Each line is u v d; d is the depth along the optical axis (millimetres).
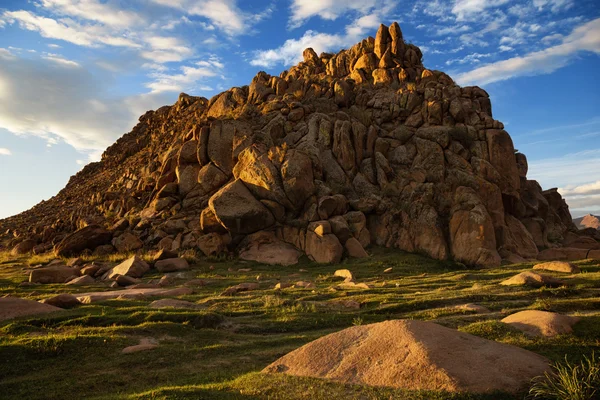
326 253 31094
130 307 15648
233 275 27266
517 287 17906
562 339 9375
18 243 44750
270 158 35812
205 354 10953
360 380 7594
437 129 39000
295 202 34281
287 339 12250
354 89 47844
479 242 30609
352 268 28781
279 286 21438
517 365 7590
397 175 38219
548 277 18094
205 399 7219
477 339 8594
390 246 33906
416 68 50719
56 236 44938
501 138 38094
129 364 10086
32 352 10547
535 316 10773
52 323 13422
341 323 14242
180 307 15836
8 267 33875
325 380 7773
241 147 38750
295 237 33500
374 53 52281
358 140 40219
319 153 39062
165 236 35781
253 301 17266
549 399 6672
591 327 10039
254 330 13531
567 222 47156
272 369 8664
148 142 70562
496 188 35094
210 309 15836
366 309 15758
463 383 6941
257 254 32312
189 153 40969
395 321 8953
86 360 10352
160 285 23297
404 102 43000
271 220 34188
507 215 36344
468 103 42438
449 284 20766
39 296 20359
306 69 57500
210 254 32844
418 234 33000
